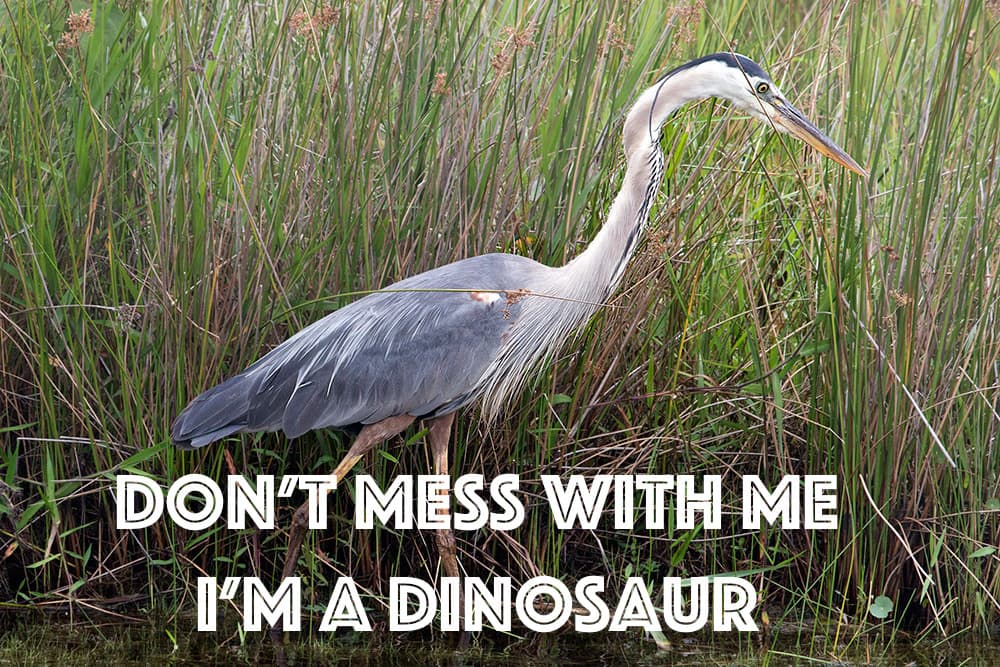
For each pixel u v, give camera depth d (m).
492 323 6.29
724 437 7.09
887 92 7.43
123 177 6.57
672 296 6.98
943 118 6.13
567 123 6.58
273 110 6.59
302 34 6.43
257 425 6.13
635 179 6.38
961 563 6.24
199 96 6.57
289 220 6.62
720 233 7.19
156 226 6.39
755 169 7.14
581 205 6.70
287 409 6.13
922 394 6.38
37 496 6.68
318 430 6.68
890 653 6.09
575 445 6.91
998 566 6.37
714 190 6.87
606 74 6.86
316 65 6.61
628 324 6.91
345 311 6.36
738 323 7.25
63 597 6.40
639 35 7.24
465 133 6.58
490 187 6.68
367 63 6.80
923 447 6.32
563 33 7.04
